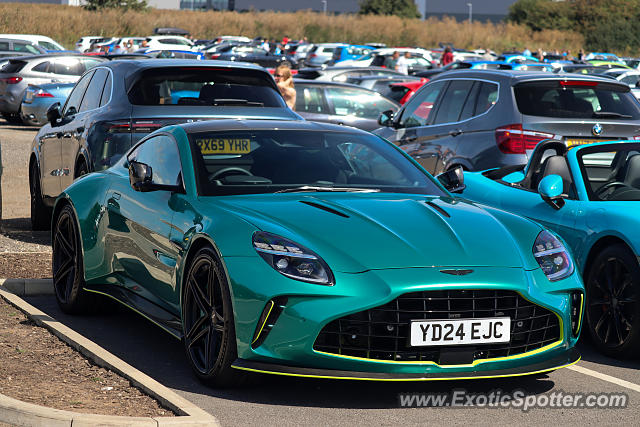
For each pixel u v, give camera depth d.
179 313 5.35
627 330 5.72
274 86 9.19
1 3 55.47
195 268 5.05
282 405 4.67
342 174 5.82
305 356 4.54
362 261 4.64
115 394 4.65
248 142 5.93
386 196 5.59
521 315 4.76
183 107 8.59
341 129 6.38
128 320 6.59
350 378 4.52
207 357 4.92
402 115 11.62
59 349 5.49
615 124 9.37
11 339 5.69
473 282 4.60
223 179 5.56
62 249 6.81
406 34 65.12
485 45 65.50
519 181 7.57
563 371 5.51
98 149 8.55
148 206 5.79
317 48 44.50
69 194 6.74
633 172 6.73
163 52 33.50
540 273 4.91
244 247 4.75
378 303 4.50
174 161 5.85
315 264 4.60
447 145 10.30
